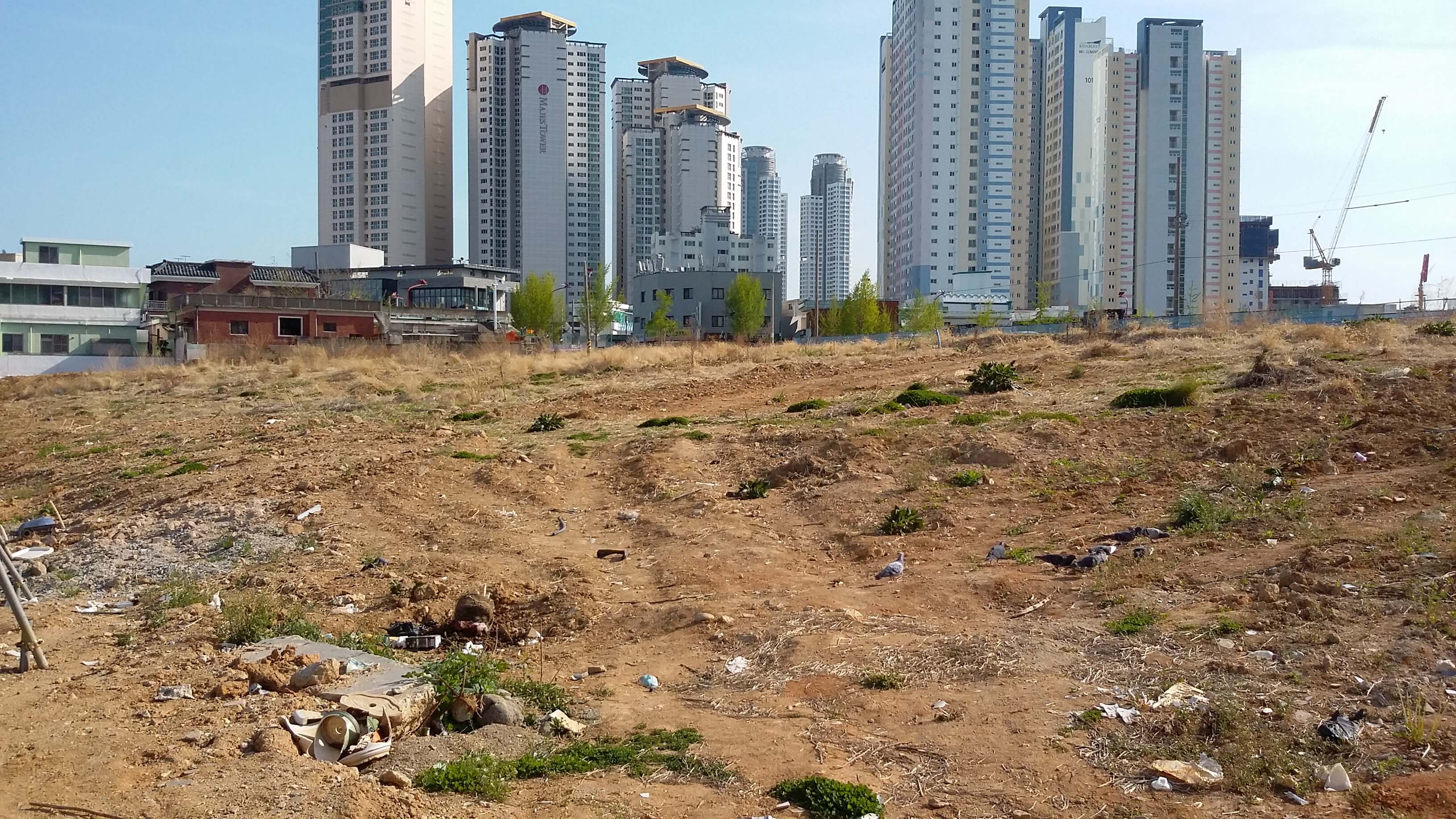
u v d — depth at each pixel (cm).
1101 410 1556
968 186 12900
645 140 16188
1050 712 621
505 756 604
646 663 794
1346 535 883
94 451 2078
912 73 13300
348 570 1091
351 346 4931
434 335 6097
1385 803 484
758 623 849
